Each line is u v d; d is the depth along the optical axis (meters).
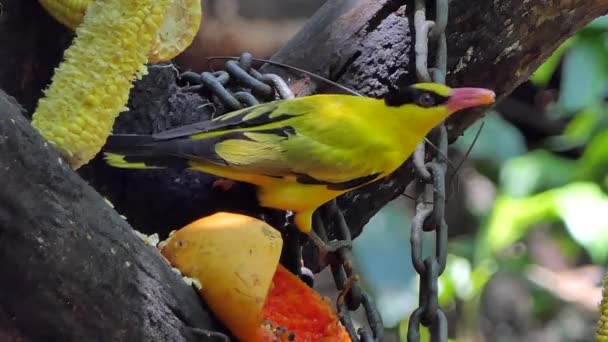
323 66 5.41
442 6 5.34
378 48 5.39
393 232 5.97
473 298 6.69
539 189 6.82
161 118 5.34
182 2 5.25
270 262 5.20
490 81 5.41
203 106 5.36
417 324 5.25
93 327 5.14
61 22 5.26
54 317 5.13
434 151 5.34
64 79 5.15
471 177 7.87
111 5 5.15
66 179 5.12
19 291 5.12
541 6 5.38
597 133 6.86
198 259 5.20
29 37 5.28
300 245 5.36
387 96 5.36
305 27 5.43
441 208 5.28
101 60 5.15
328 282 6.99
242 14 7.27
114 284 5.14
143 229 5.34
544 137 8.72
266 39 6.86
